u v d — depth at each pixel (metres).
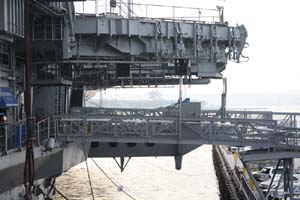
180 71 29.16
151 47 27.22
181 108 25.23
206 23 28.78
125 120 23.14
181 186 42.97
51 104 28.59
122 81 42.41
